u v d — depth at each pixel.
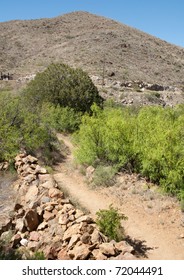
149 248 8.92
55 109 28.98
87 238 7.92
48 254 7.73
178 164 12.55
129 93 55.25
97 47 97.44
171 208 11.27
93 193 13.20
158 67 90.88
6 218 10.08
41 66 86.31
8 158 15.68
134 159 14.59
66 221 8.88
